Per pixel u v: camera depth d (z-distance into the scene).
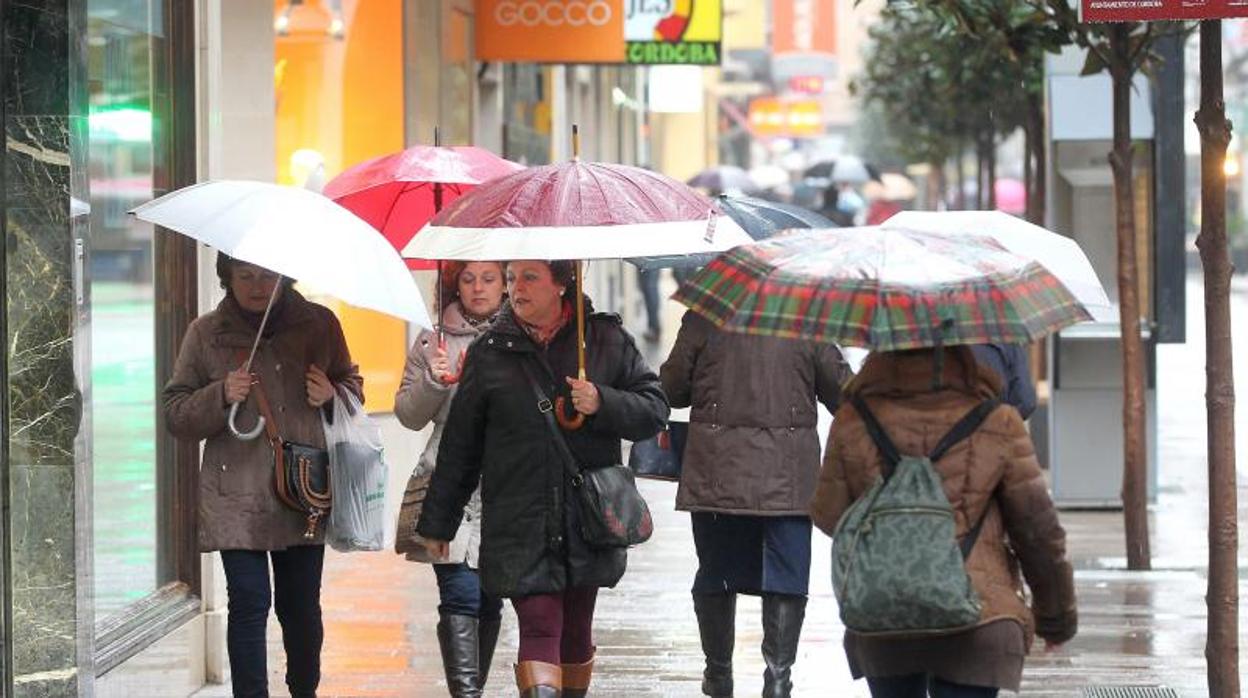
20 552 20.86
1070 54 45.09
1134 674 27.83
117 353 25.22
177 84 27.59
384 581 36.50
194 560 27.59
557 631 20.41
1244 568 37.59
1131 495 36.91
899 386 16.78
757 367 24.86
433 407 23.53
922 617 15.98
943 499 16.25
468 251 19.64
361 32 44.88
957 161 121.94
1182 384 87.81
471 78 55.34
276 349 21.86
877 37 87.00
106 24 24.89
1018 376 24.56
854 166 113.62
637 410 20.30
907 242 16.58
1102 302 24.00
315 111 44.00
